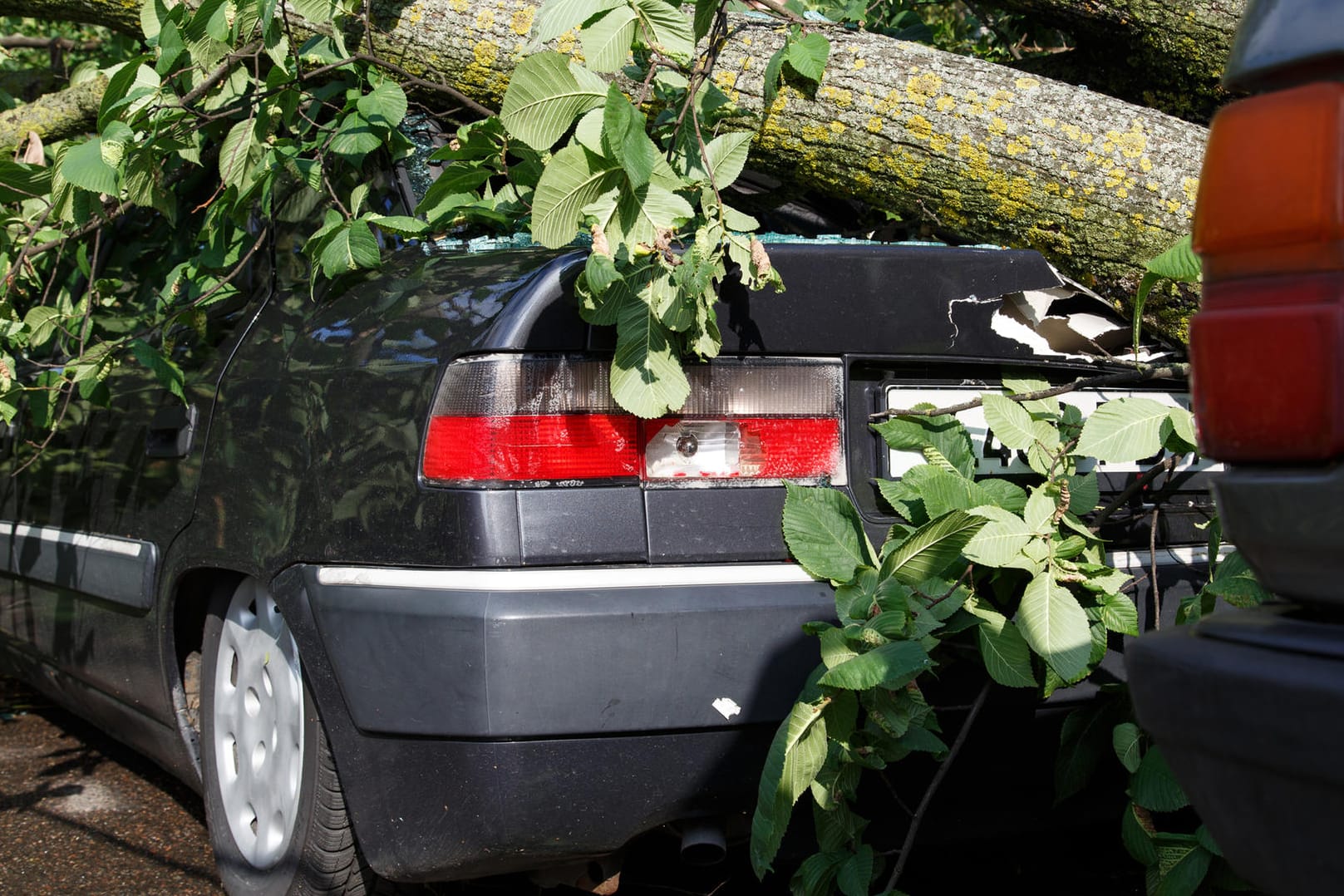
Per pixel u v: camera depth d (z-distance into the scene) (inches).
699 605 81.8
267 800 105.0
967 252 93.6
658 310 83.0
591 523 82.3
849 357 90.2
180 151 120.2
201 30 113.4
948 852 118.3
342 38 115.9
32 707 182.7
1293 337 49.8
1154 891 87.0
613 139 80.0
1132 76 135.0
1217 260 52.3
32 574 145.4
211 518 107.8
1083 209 110.0
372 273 101.8
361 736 87.2
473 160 105.7
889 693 79.5
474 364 82.7
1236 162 51.2
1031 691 89.6
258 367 106.3
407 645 82.4
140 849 126.0
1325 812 48.4
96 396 125.9
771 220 128.3
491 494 81.0
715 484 85.7
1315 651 48.8
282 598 94.4
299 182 116.6
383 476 86.9
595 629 79.9
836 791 82.2
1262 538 51.7
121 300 139.0
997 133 111.0
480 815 80.4
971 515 81.7
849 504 85.7
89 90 156.8
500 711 78.8
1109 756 95.4
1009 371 97.0
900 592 80.9
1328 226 48.7
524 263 88.5
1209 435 53.2
